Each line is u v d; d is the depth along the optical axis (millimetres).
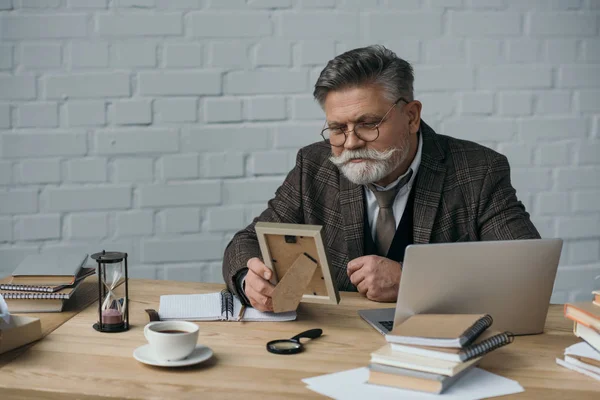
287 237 1483
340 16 2602
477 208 1890
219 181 2627
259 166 2639
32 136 2537
